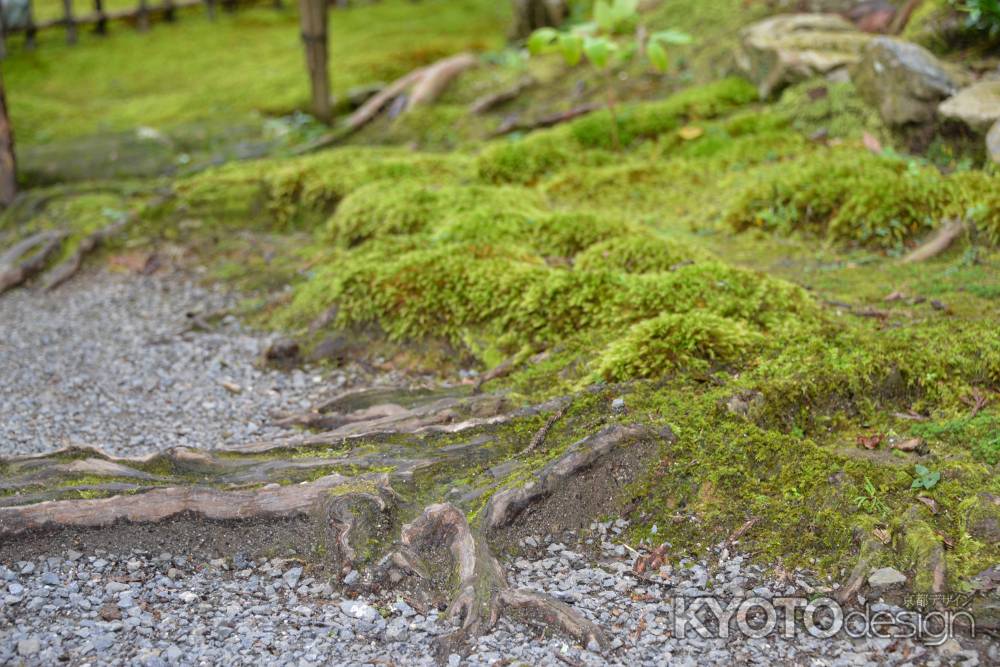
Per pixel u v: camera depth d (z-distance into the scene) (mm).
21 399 4492
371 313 4746
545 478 3297
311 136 7820
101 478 3457
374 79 8766
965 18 6125
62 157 7465
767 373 3707
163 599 3047
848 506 3168
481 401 3852
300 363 4746
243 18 11062
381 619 2951
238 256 6031
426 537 3158
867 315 4160
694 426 3447
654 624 2918
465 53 9094
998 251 4723
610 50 6426
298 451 3678
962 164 5289
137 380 4672
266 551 3244
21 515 3234
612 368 3824
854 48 6520
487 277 4609
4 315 5555
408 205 5633
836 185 5223
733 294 4242
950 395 3652
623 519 3305
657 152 6543
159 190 6891
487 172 6371
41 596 3025
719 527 3211
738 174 5926
